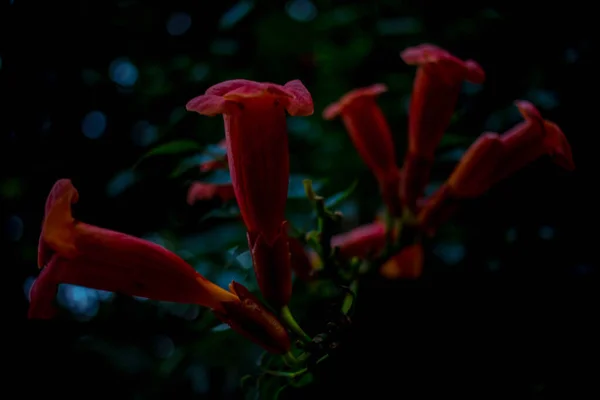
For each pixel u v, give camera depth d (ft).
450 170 1.44
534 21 1.45
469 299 1.17
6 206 1.50
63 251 0.92
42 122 1.49
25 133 1.47
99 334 1.51
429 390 1.08
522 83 1.45
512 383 1.10
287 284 1.00
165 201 1.43
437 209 1.20
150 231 1.44
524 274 1.22
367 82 1.86
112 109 1.55
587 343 1.13
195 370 1.51
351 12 1.89
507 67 1.47
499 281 1.20
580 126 1.35
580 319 1.15
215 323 1.20
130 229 1.45
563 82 1.39
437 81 1.16
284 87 0.97
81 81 1.52
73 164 1.48
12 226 1.51
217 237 1.41
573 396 1.10
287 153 0.97
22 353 1.44
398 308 1.14
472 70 1.12
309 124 1.80
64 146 1.49
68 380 1.47
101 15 1.55
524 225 1.31
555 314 1.15
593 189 1.32
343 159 1.87
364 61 1.87
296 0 2.02
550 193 1.33
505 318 1.15
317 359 1.01
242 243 1.24
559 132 1.11
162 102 1.62
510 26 1.47
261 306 1.00
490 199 1.34
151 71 1.65
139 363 1.53
